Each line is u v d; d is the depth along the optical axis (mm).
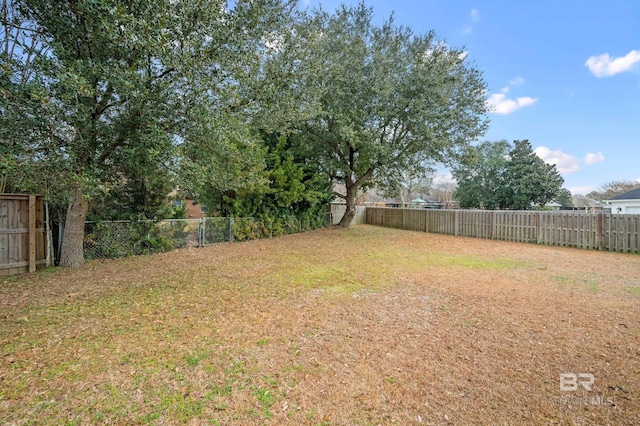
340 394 2289
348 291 4863
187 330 3379
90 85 4004
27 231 6016
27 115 4020
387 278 5664
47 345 3004
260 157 9578
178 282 5359
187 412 2074
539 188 23641
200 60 4594
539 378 2494
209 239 9766
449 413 2092
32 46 4590
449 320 3686
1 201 5723
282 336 3244
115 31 3908
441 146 11219
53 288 4953
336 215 18453
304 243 10289
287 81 6688
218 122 4945
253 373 2551
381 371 2596
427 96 10484
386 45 11383
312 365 2682
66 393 2264
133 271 6148
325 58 10031
